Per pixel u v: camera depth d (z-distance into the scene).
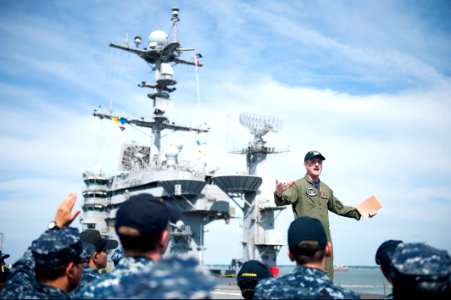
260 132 54.78
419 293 3.37
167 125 55.78
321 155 7.36
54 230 4.62
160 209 3.70
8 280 4.94
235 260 54.75
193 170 53.72
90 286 3.46
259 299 4.36
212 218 53.62
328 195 7.52
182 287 2.47
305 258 4.35
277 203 7.39
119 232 3.67
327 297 4.11
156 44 53.25
